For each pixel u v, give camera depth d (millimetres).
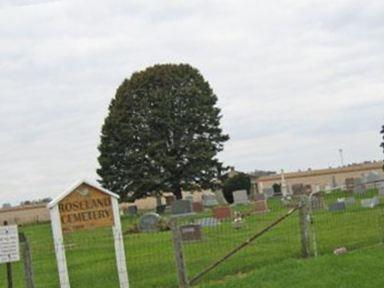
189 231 20609
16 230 10516
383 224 18984
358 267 12375
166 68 60844
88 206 11992
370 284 10914
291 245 16750
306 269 12508
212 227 26625
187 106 60344
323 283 11219
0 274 17859
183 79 60750
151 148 58094
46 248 24016
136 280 13859
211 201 55688
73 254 20500
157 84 60375
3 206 99000
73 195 11898
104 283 14062
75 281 14719
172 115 59625
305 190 55375
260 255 15438
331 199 32344
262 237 19094
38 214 98562
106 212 12133
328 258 13508
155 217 29016
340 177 93625
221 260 13250
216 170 60500
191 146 59281
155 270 15031
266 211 35875
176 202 42594
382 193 34125
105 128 59844
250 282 11844
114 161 59594
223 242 19672
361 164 97125
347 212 25547
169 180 59125
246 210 37781
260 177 92875
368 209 26203
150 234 26312
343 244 15953
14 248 10484
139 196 59375
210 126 60969
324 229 19562
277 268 12945
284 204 40656
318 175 93375
